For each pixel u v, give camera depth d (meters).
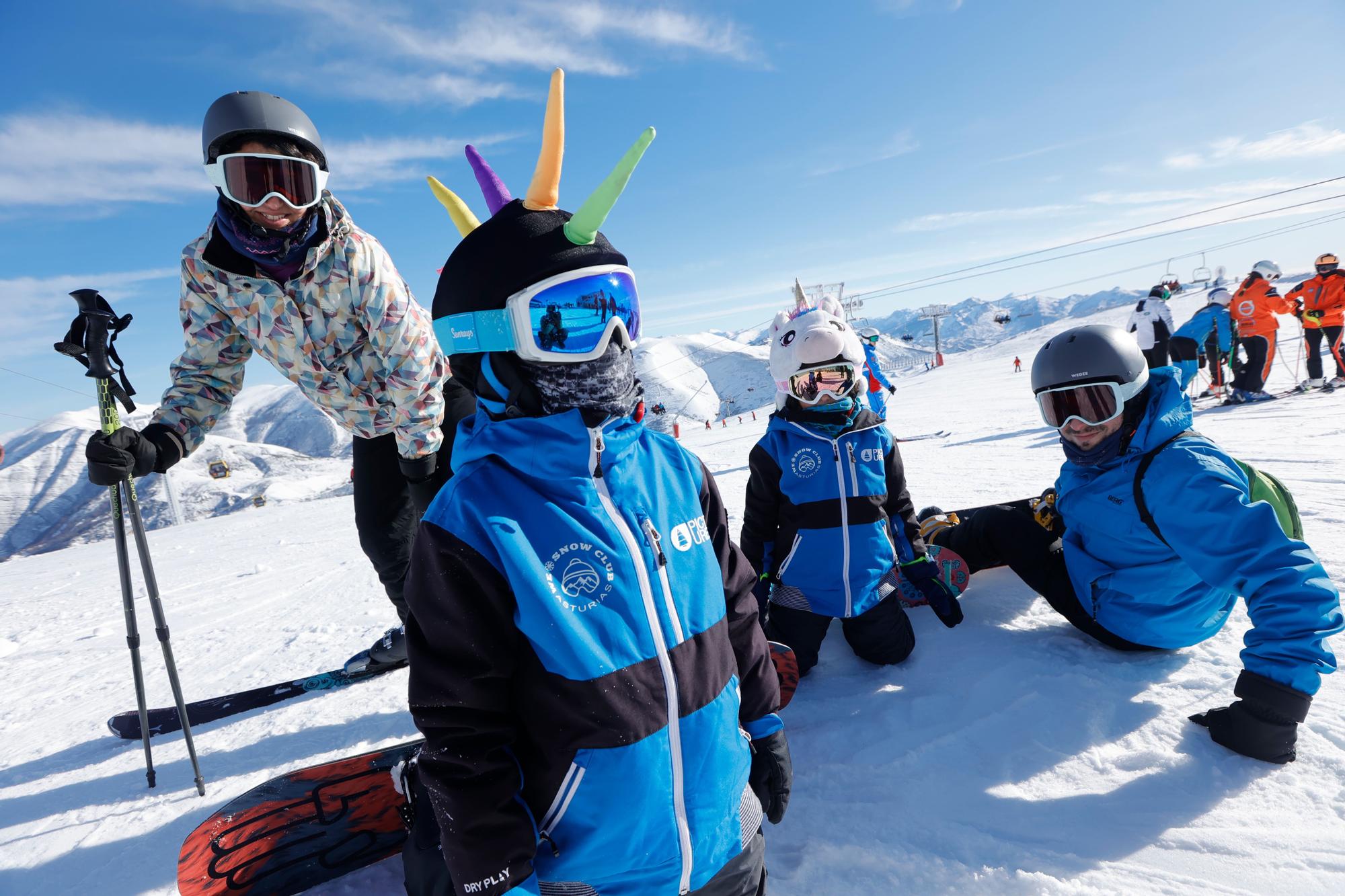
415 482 2.31
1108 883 1.46
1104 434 2.18
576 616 1.12
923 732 2.07
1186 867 1.47
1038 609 2.82
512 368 1.17
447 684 1.09
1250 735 1.74
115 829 2.05
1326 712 1.88
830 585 2.52
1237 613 2.54
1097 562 2.35
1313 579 1.70
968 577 2.99
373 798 1.84
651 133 1.05
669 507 1.30
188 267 2.04
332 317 2.09
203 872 1.66
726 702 1.28
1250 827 1.55
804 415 2.60
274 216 1.86
